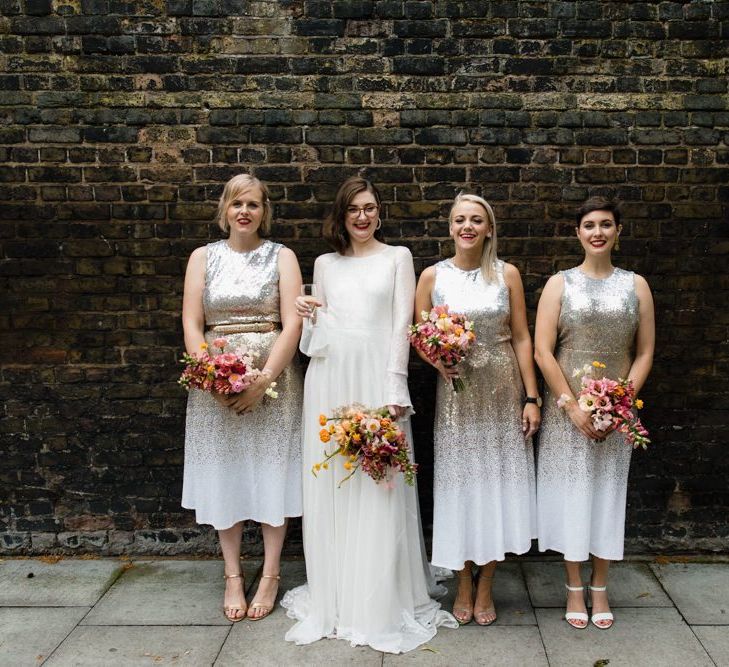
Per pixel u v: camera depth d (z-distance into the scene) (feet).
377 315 9.27
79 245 10.98
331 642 9.07
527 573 10.80
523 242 10.99
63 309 11.10
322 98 10.79
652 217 10.93
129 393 11.23
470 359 9.16
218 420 9.53
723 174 10.88
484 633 9.20
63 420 11.26
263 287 9.60
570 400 9.07
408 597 9.32
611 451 9.24
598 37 10.71
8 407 11.24
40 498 11.30
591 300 9.19
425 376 11.11
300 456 9.86
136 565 11.16
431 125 10.83
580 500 9.18
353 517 9.20
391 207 10.94
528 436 9.41
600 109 10.80
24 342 11.14
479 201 9.13
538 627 9.31
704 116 10.80
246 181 9.48
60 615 9.71
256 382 9.16
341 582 9.36
